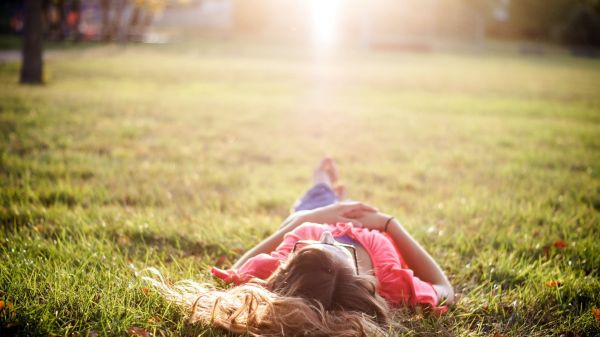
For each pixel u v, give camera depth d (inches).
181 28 1907.0
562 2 1907.0
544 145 321.4
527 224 172.1
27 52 512.7
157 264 135.8
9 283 111.7
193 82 615.5
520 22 1990.7
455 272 139.3
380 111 451.2
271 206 197.0
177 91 526.3
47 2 1148.5
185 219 172.1
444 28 1973.4
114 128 313.1
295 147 301.6
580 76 919.7
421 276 121.4
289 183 230.8
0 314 99.9
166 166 239.1
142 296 111.3
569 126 394.3
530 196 206.8
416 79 783.7
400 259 127.6
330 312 95.7
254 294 97.4
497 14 2065.7
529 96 619.2
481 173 249.3
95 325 100.7
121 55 912.9
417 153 292.5
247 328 97.4
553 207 191.9
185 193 205.9
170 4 833.5
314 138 328.2
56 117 330.6
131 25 1305.4
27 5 511.8
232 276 113.1
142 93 490.6
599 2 1886.1
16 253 130.7
